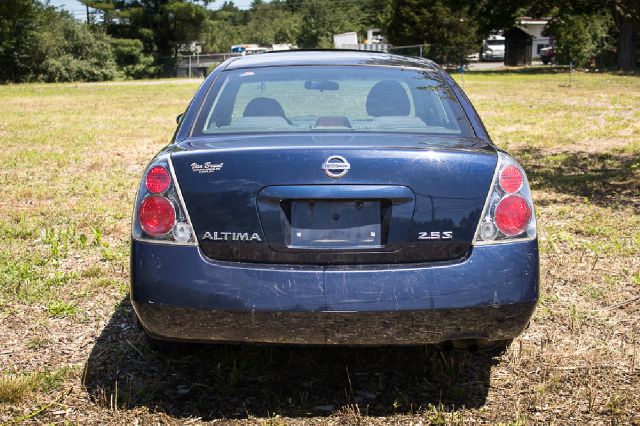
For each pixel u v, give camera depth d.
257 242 2.92
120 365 3.59
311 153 2.93
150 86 44.19
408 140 3.18
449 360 3.62
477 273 2.91
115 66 65.38
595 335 4.00
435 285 2.88
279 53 4.47
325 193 2.91
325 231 2.93
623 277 5.04
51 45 58.59
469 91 29.53
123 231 6.49
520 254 2.96
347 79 3.93
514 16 50.38
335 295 2.85
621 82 35.38
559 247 5.83
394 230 2.92
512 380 3.43
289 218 2.94
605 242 6.02
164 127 16.81
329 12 99.00
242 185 2.93
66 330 4.07
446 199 2.94
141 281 2.96
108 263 5.45
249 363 3.58
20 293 4.63
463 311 2.90
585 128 15.34
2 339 3.93
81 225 6.68
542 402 3.21
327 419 3.06
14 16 55.19
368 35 82.69
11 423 2.99
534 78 41.25
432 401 3.23
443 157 2.96
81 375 3.47
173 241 2.96
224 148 3.03
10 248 5.82
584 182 8.92
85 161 11.07
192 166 2.99
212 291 2.89
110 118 19.58
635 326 4.14
